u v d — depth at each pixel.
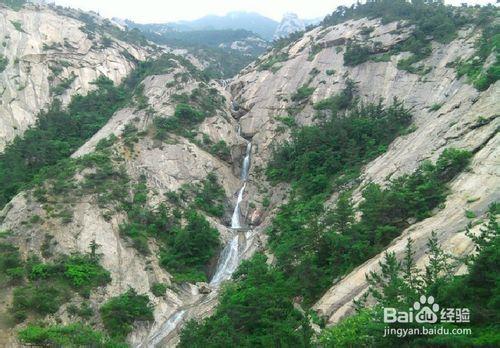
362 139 55.53
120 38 101.50
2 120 70.62
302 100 71.31
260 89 79.38
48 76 79.88
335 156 55.03
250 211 58.12
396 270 26.11
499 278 19.86
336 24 89.25
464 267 25.19
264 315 29.19
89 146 62.75
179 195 55.94
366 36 76.44
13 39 82.81
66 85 79.56
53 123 68.75
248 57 139.00
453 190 34.38
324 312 29.95
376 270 30.30
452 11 73.62
